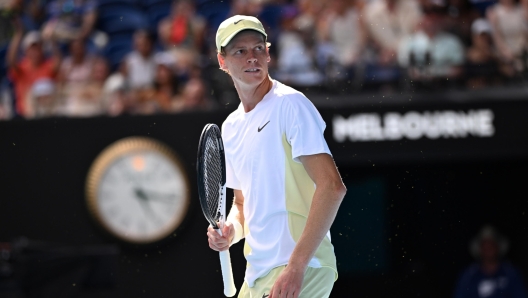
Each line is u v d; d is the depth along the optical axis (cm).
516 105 3130
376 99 3175
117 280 3102
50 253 2977
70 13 4041
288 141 1261
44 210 3141
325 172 1210
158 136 3152
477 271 3353
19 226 3139
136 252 3131
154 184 3142
